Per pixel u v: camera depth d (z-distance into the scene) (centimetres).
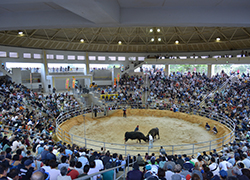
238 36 3186
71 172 494
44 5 516
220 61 3303
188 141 1620
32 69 3488
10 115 1589
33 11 554
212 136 1747
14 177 378
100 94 2897
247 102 2277
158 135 1655
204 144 1556
